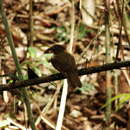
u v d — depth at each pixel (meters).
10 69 12.09
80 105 13.09
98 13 14.16
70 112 12.93
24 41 14.08
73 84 7.20
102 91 13.41
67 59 7.92
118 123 12.37
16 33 14.01
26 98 6.77
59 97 12.40
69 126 12.56
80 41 13.71
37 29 14.79
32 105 11.79
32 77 7.20
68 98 13.13
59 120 7.24
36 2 15.66
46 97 12.22
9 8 14.81
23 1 15.04
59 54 8.23
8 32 6.63
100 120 12.81
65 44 14.39
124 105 12.39
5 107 10.96
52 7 15.56
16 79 6.77
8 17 14.44
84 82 12.55
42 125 11.91
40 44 14.27
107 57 9.39
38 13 15.38
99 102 13.23
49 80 6.73
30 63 9.99
